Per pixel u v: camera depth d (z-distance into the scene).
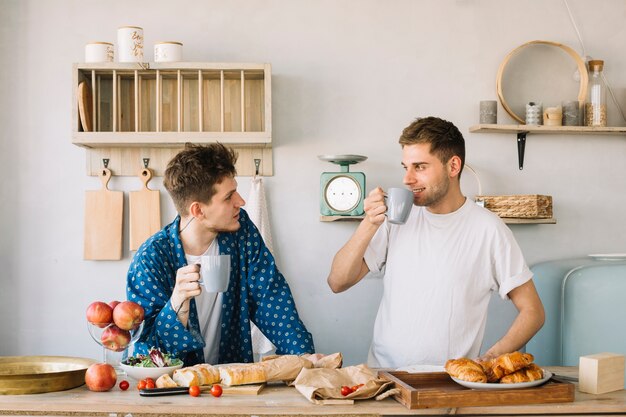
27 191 3.14
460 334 2.29
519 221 3.11
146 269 2.06
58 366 1.91
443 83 3.24
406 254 2.36
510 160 3.26
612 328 2.88
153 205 3.13
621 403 1.67
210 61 3.17
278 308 2.26
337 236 3.20
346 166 3.04
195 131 3.17
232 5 3.19
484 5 3.26
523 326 2.25
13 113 3.14
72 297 3.14
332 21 3.21
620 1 3.32
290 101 3.20
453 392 1.61
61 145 3.15
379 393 1.70
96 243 3.12
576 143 3.30
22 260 3.13
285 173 3.19
